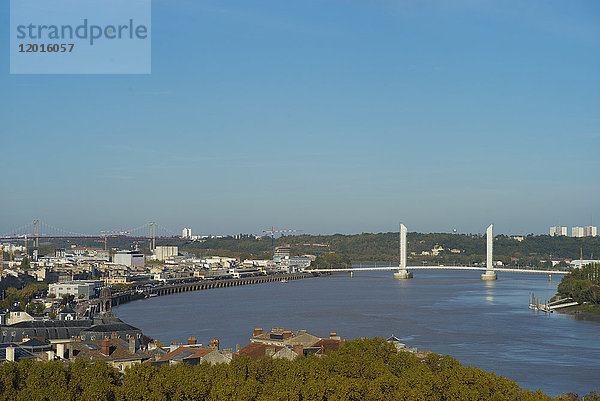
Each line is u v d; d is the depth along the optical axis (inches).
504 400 7691.9
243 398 7504.9
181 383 7682.1
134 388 7539.4
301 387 7800.2
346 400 7687.0
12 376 7583.7
